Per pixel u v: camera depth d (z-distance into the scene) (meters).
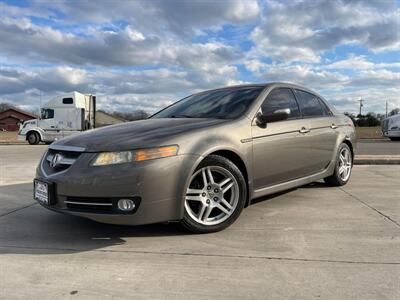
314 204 5.17
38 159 12.23
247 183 4.33
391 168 8.91
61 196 3.71
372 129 47.09
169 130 3.94
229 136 4.13
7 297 2.66
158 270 3.09
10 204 5.39
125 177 3.50
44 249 3.58
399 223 4.26
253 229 4.11
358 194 5.79
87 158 3.65
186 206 3.80
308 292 2.70
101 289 2.78
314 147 5.43
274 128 4.71
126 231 4.07
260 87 5.03
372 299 2.60
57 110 25.17
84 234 4.00
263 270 3.07
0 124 90.12
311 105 5.73
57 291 2.75
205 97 5.26
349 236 3.85
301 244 3.64
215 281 2.88
